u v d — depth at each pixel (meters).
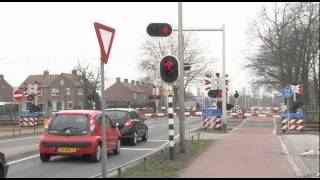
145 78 91.31
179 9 18.00
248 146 21.64
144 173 12.90
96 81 98.56
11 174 13.86
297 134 31.50
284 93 33.81
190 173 13.04
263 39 67.12
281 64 64.19
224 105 35.19
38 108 52.97
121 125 23.70
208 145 21.97
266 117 64.19
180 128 18.39
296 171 13.57
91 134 16.83
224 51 35.56
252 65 68.62
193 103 123.88
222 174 12.92
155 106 84.38
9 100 114.62
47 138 16.86
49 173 14.08
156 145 24.02
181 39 18.14
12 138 30.38
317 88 67.69
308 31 62.28
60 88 116.31
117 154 19.67
